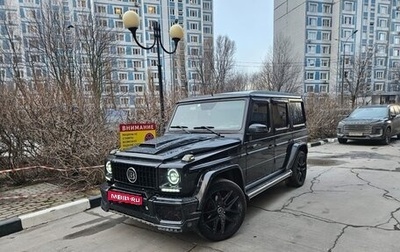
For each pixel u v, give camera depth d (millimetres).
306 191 5184
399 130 12016
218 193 3277
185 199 2873
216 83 28516
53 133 5688
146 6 49281
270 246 3150
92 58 18969
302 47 50594
